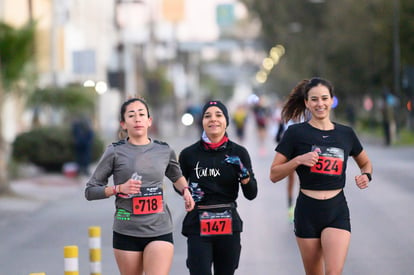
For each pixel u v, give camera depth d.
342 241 19.16
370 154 83.62
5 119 84.94
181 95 193.00
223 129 19.80
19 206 46.66
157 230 18.72
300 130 19.81
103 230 36.97
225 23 173.88
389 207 41.59
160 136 130.62
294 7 167.12
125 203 18.70
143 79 146.88
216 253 19.97
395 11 109.06
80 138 63.50
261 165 70.44
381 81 130.12
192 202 19.16
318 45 162.88
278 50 187.50
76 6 121.06
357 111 183.75
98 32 142.12
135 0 128.25
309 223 19.48
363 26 127.12
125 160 18.83
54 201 49.31
